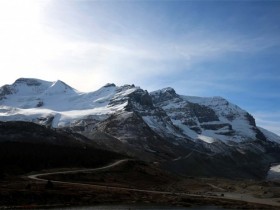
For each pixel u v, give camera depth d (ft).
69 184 453.17
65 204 364.38
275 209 425.28
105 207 360.89
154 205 397.39
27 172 521.65
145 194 460.96
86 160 652.89
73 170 579.07
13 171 508.53
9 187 386.93
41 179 474.08
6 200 348.38
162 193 486.38
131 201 410.72
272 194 604.08
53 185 418.31
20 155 580.71
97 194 416.26
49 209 335.26
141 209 359.87
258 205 448.65
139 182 604.08
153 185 607.37
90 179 540.52
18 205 343.67
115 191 449.89
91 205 372.58
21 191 370.53
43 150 646.74
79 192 409.69
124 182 576.61
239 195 580.71
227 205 433.89
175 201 431.43
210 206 420.77
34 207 340.18
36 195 369.09
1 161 533.55
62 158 629.10
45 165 572.51
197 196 492.54
